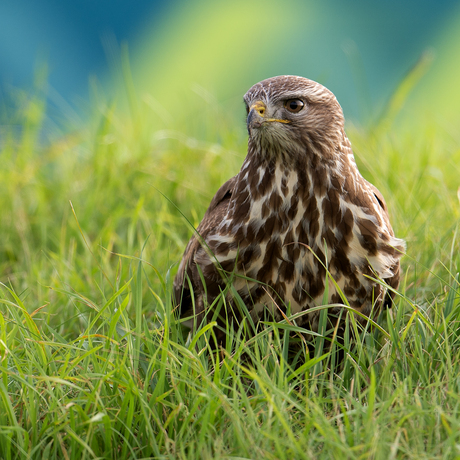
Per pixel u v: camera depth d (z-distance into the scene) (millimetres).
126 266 9922
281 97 7645
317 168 7723
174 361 6957
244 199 7988
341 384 7086
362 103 17719
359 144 13320
